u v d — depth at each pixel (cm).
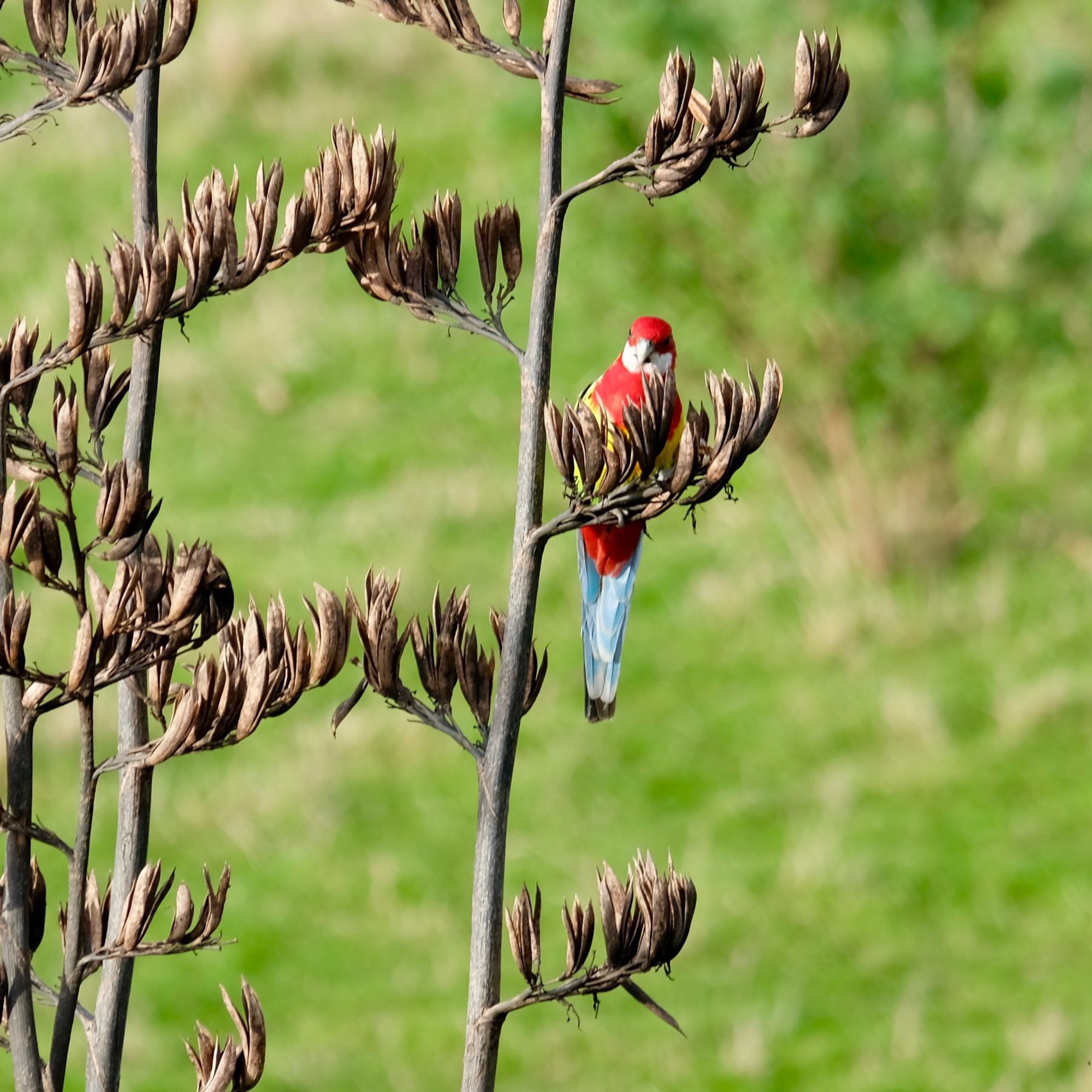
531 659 541
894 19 1617
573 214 1808
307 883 1378
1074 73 1614
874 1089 1142
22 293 2162
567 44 527
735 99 515
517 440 1945
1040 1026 1183
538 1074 1186
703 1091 1156
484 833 536
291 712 1592
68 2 562
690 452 498
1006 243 1639
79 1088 1201
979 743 1479
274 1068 1186
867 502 1695
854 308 1590
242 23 2652
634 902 528
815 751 1487
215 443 1972
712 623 1666
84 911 552
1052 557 1716
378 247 541
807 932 1296
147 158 573
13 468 522
